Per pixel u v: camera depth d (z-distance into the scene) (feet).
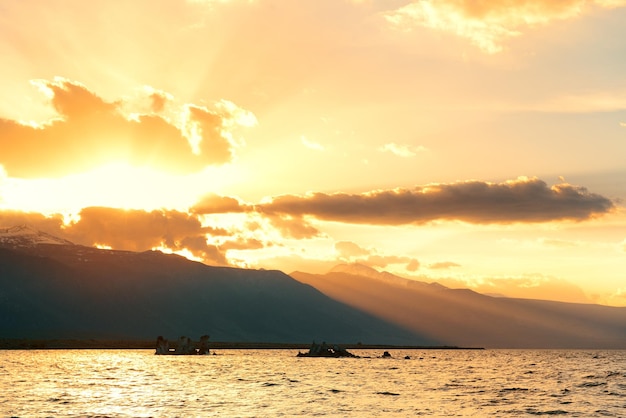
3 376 457.27
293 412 275.18
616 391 392.68
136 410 277.64
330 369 626.23
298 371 573.74
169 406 291.79
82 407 285.23
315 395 345.31
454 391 384.47
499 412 285.84
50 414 262.67
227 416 262.06
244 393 352.28
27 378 441.68
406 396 348.59
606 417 271.69
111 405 293.64
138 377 469.16
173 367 614.34
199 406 292.40
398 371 611.47
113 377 465.47
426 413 279.08
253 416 262.47
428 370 645.10
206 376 489.26
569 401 331.98
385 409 289.74
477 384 444.55
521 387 419.74
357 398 334.03
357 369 640.17
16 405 288.51
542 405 313.12
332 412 276.82
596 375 570.87
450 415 274.36
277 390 371.76
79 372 515.50
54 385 388.78
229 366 649.20
